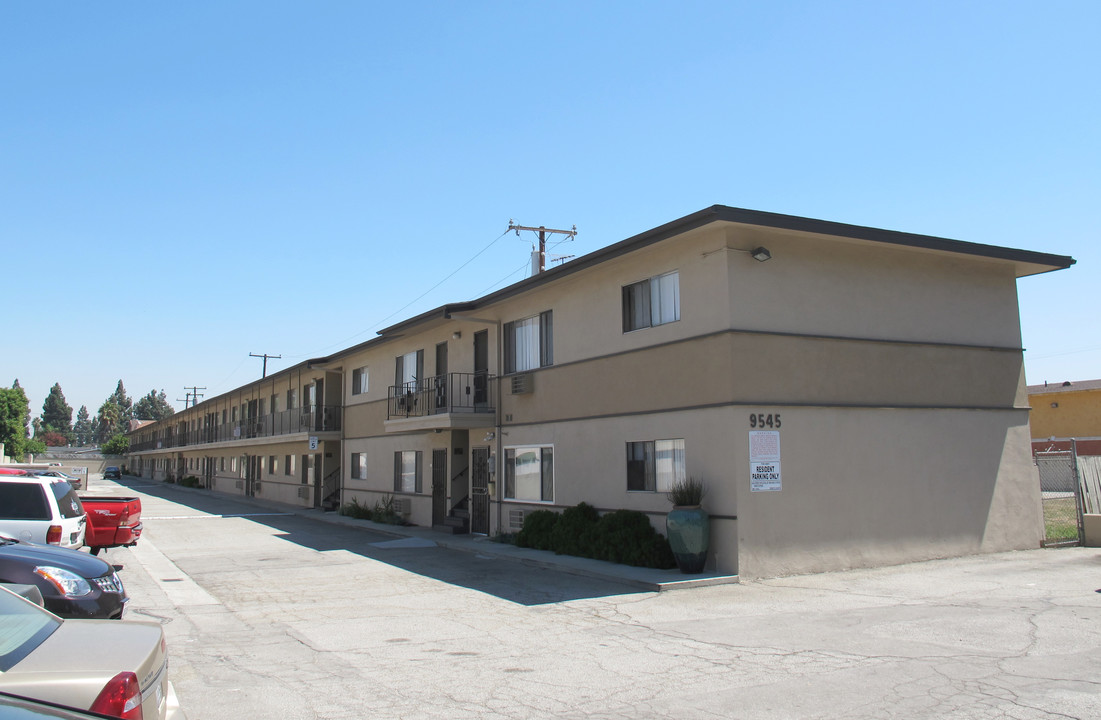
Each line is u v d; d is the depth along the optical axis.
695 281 14.30
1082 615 9.73
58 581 7.59
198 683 7.55
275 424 41.12
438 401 23.62
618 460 15.98
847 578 13.20
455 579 14.20
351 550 19.23
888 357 15.20
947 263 16.28
